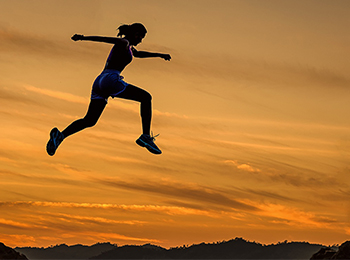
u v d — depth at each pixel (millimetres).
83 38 7445
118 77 7715
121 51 7699
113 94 7750
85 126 7891
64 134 7805
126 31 8000
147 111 7887
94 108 7848
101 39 7555
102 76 7730
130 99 7891
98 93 7789
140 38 8055
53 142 7668
